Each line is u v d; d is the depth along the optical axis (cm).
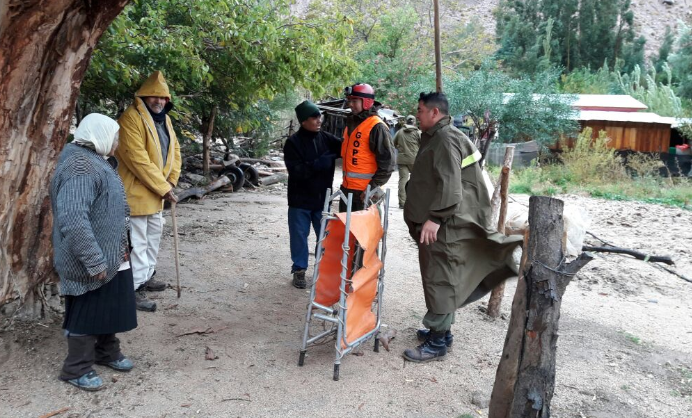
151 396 359
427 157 409
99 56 625
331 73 774
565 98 1903
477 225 407
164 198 494
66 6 365
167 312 489
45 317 434
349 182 520
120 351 399
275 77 784
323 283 439
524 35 3709
